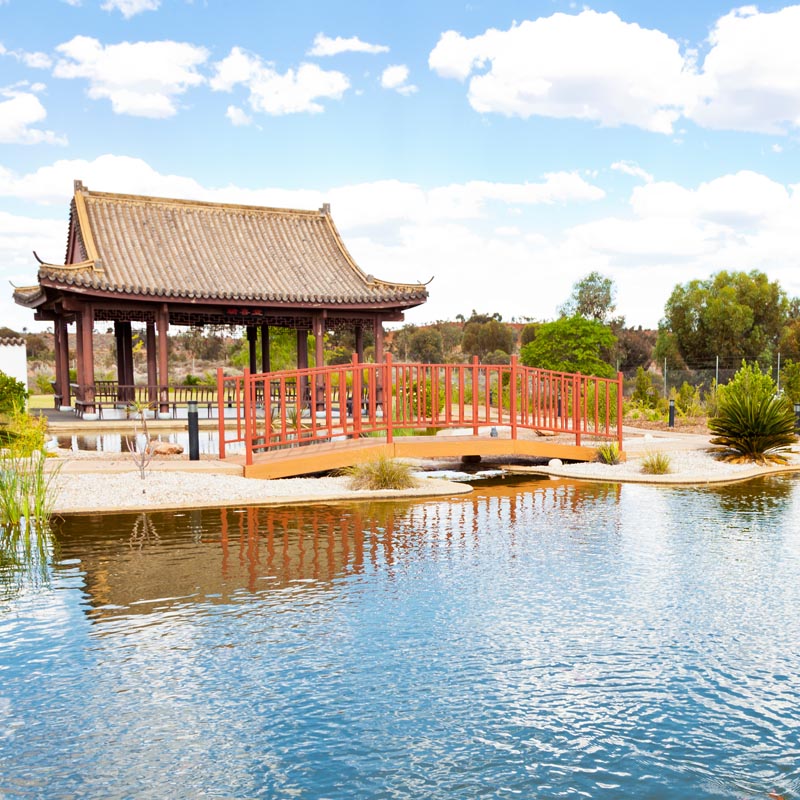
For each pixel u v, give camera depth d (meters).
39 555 7.39
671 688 4.41
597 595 6.12
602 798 3.33
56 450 14.80
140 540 8.05
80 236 25.64
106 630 5.29
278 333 37.97
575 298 55.69
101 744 3.75
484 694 4.31
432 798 3.32
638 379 30.28
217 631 5.27
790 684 4.47
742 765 3.61
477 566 7.02
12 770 3.52
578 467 14.10
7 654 4.86
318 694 4.29
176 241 26.28
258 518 9.30
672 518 9.39
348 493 10.85
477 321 78.00
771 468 14.06
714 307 49.34
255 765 3.57
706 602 5.95
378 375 26.67
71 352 62.53
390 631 5.28
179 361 60.19
